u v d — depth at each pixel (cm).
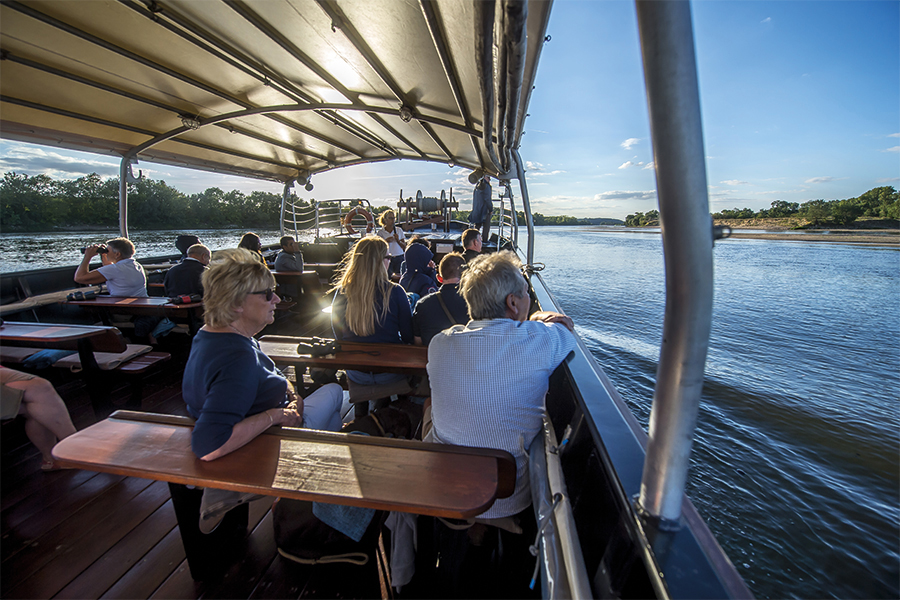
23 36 285
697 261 52
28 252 686
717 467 672
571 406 153
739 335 1513
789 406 888
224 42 318
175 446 139
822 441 752
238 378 133
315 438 141
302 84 410
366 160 830
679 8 46
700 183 50
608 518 98
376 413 196
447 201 1126
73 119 419
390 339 260
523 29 133
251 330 149
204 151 617
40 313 410
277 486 119
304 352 232
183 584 157
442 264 252
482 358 131
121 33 297
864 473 652
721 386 991
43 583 157
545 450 132
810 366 1166
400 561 147
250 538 181
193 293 378
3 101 357
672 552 68
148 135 496
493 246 846
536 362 132
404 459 130
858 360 1227
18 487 211
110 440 142
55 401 215
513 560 144
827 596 447
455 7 218
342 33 289
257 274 141
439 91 376
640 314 1673
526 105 288
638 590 75
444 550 145
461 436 137
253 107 463
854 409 868
